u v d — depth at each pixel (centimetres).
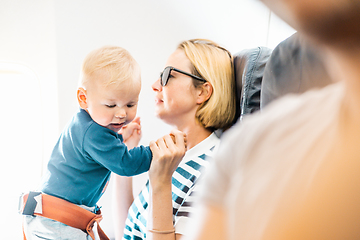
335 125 24
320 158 24
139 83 98
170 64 141
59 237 101
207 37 207
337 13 18
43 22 191
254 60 129
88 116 103
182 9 202
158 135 218
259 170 31
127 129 130
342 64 20
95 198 113
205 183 42
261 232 26
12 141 202
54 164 108
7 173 203
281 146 31
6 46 190
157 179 104
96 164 106
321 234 21
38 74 196
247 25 200
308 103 33
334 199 21
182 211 107
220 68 136
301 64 75
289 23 20
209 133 142
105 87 93
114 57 95
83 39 197
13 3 187
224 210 36
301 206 23
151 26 204
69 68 198
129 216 139
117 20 200
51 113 201
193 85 136
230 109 137
